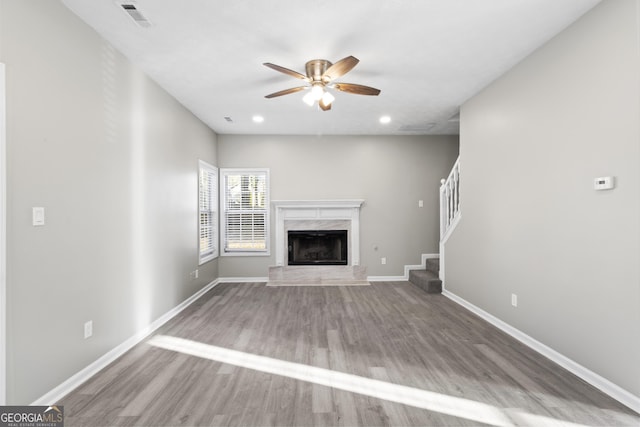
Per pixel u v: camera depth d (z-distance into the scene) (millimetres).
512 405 2039
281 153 5816
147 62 3049
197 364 2605
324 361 2654
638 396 1982
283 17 2373
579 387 2242
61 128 2176
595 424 1854
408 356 2742
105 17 2352
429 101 4172
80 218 2354
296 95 3943
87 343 2414
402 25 2486
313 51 2875
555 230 2650
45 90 2045
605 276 2199
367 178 5879
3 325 1762
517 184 3146
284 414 1950
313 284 5586
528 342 2963
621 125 2078
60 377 2154
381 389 2229
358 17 2381
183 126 4258
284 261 5824
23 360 1884
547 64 2734
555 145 2648
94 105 2514
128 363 2623
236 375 2426
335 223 5875
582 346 2391
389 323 3586
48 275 2062
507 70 3291
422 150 5922
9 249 1799
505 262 3342
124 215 2904
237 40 2688
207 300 4566
